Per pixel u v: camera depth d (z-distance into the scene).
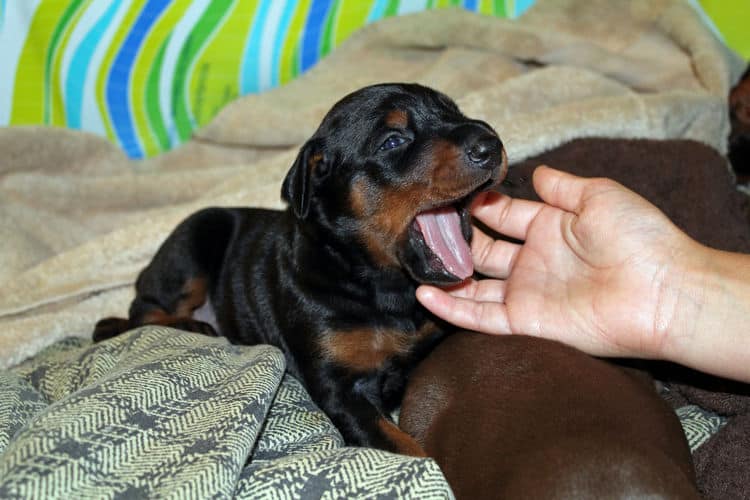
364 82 0.86
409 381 0.57
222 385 0.48
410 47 0.88
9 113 0.87
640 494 0.37
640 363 0.55
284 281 0.61
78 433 0.42
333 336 0.59
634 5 0.87
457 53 0.85
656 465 0.38
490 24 0.84
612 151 0.68
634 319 0.50
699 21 0.84
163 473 0.42
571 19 0.88
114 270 0.73
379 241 0.57
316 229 0.59
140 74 0.88
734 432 0.50
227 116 0.85
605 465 0.38
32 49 0.86
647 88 0.83
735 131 0.80
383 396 0.61
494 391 0.46
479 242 0.60
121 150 0.87
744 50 0.91
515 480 0.39
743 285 0.48
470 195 0.55
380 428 0.54
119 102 0.88
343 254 0.58
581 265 0.53
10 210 0.79
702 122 0.77
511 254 0.59
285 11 0.88
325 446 0.49
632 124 0.72
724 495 0.48
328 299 0.59
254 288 0.65
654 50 0.85
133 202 0.82
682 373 0.55
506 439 0.42
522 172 0.67
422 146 0.54
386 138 0.56
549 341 0.50
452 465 0.44
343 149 0.57
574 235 0.53
